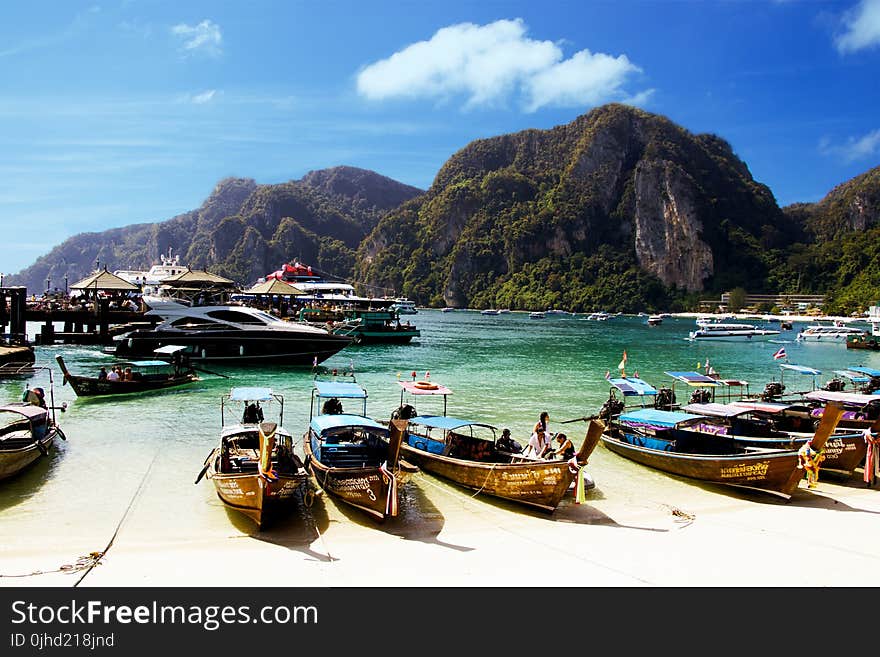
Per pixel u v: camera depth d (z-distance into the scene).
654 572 12.05
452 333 96.56
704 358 62.03
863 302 164.00
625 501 16.48
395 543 13.20
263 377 38.03
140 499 15.59
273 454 16.00
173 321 42.12
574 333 104.38
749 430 21.28
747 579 11.84
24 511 14.55
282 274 110.62
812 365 57.19
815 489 17.98
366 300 81.12
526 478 15.19
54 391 31.08
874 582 11.80
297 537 13.40
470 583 11.43
